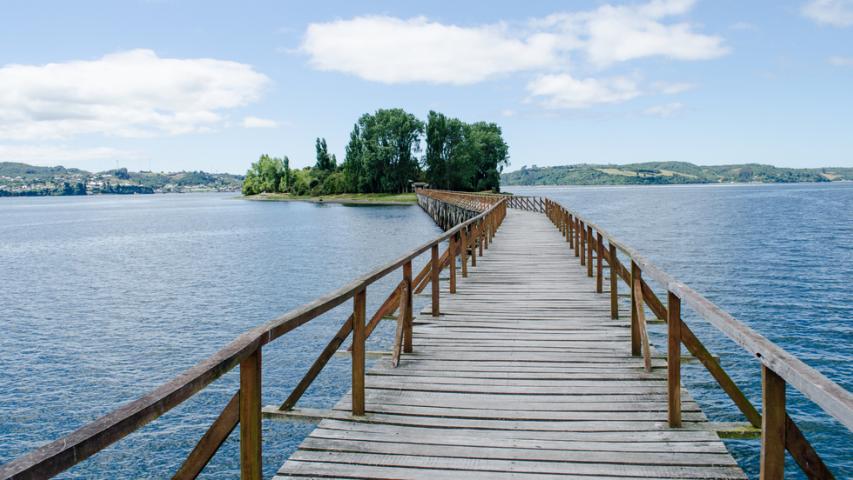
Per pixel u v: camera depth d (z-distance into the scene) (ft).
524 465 11.46
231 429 7.99
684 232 121.60
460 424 13.50
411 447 12.30
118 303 60.64
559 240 56.95
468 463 11.57
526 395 15.37
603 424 13.38
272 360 38.86
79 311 57.11
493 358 18.69
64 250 116.78
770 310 51.11
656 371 17.10
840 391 5.34
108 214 277.44
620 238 110.73
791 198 304.50
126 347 44.19
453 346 20.16
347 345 41.37
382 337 42.60
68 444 4.71
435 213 162.71
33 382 36.60
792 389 33.73
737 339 7.76
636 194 438.81
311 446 12.37
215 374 6.86
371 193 311.68
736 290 59.77
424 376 16.98
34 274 83.30
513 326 22.89
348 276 75.10
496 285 32.30
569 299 28.17
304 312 9.75
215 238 134.21
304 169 428.97
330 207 265.75
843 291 58.59
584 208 225.56
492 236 58.95
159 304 59.77
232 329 49.08
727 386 12.78
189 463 7.89
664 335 41.14
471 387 15.99
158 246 120.06
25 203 538.88
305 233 138.41
